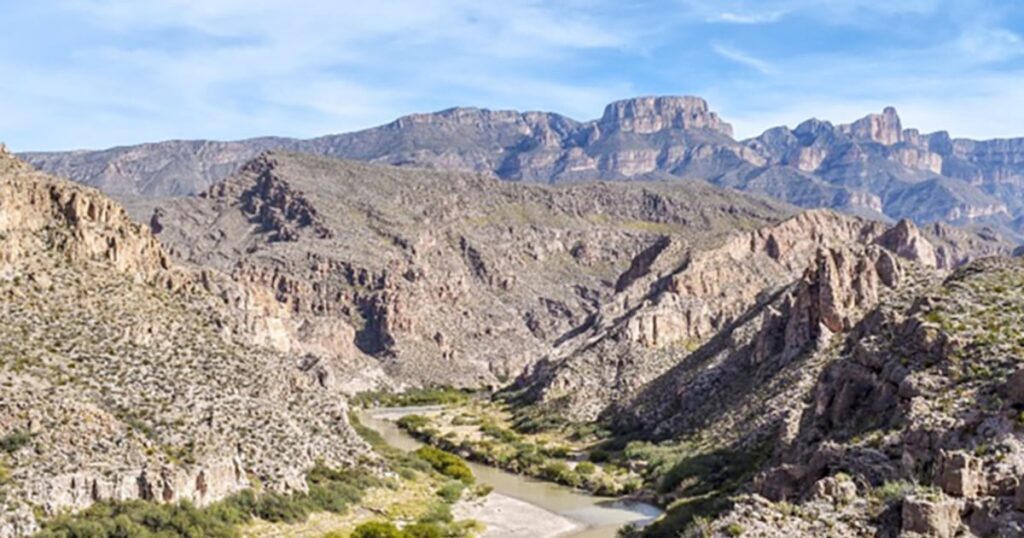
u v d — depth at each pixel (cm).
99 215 14612
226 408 13025
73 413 11169
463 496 14412
